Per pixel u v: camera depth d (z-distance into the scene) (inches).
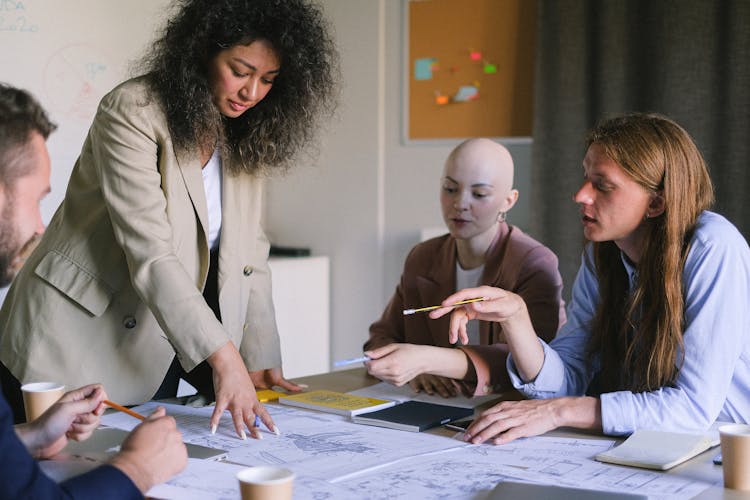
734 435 45.1
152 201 62.6
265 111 69.7
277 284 147.0
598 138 62.4
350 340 161.2
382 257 157.2
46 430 48.1
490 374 69.2
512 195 81.0
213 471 47.9
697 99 129.9
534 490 43.8
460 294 62.5
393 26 153.7
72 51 125.4
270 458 51.1
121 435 54.1
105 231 67.1
